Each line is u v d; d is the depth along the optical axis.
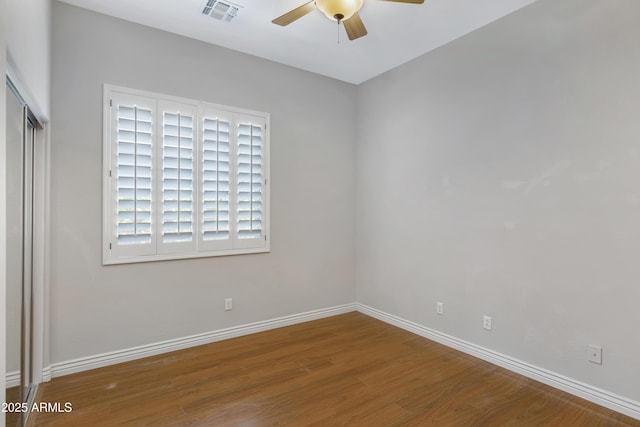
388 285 3.87
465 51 3.06
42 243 2.44
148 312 2.95
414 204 3.55
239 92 3.40
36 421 2.05
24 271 2.11
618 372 2.17
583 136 2.32
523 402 2.28
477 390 2.43
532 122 2.59
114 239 2.78
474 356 2.98
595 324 2.27
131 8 2.67
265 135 3.56
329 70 3.86
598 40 2.24
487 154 2.89
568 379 2.40
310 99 3.89
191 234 3.13
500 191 2.80
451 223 3.19
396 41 3.18
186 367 2.75
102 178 2.73
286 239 3.74
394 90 3.78
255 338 3.38
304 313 3.88
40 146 2.42
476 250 2.98
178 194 3.05
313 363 2.85
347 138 4.22
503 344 2.78
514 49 2.70
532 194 2.59
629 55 2.12
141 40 2.89
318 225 3.98
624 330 2.15
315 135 3.94
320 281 4.01
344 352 3.07
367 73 3.94
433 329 3.36
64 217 2.59
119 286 2.81
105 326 2.76
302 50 3.38
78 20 2.64
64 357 2.60
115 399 2.29
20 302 1.98
